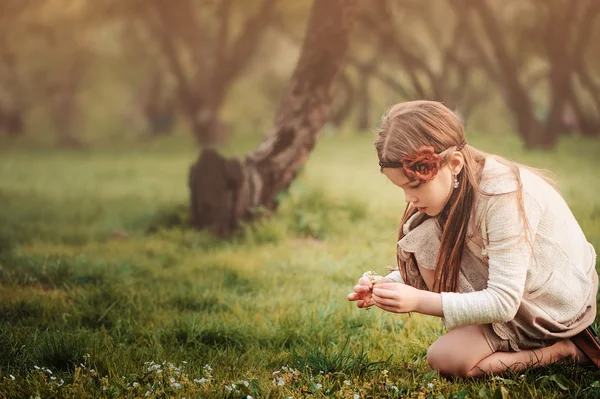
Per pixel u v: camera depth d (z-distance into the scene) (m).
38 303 4.59
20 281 5.29
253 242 6.90
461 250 3.01
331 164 16.78
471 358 3.05
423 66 21.80
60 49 28.92
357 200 8.36
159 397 2.99
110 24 27.78
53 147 28.00
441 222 3.09
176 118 39.50
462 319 2.93
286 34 24.33
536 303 3.06
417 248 3.15
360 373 3.30
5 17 22.16
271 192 7.62
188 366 3.44
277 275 5.47
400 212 8.41
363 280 3.26
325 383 3.11
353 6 7.33
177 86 23.95
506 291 2.90
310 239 7.19
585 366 3.26
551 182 3.21
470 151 3.02
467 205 2.98
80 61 30.28
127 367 3.40
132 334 4.02
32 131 44.34
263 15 22.14
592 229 6.99
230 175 7.34
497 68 20.86
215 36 24.95
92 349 3.58
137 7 21.61
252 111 39.19
